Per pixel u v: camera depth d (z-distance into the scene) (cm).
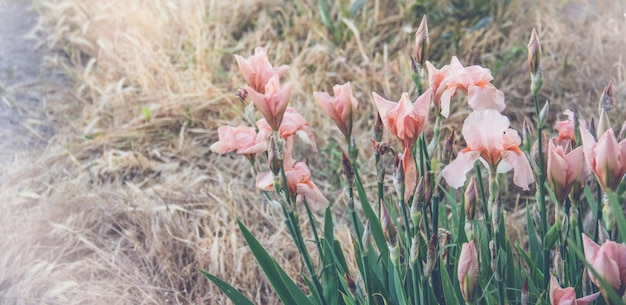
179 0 290
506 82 256
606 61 253
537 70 123
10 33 302
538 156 127
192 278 191
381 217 123
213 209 205
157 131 244
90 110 251
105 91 250
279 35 286
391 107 120
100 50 273
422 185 118
